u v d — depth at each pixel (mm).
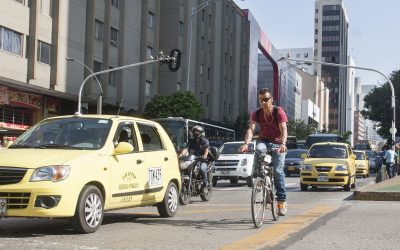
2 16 31031
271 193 9047
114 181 8320
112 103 43812
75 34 38344
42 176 7270
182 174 13297
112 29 43938
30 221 9133
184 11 56844
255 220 8273
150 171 9328
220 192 18266
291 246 6680
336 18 199625
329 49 199625
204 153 13961
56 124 8773
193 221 9297
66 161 7516
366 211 10703
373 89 76375
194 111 44562
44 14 34750
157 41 51500
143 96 48438
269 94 8688
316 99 174625
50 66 35562
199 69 60469
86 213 7695
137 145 9195
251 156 22375
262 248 6539
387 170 30500
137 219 9617
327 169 19062
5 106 32156
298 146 48250
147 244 6840
